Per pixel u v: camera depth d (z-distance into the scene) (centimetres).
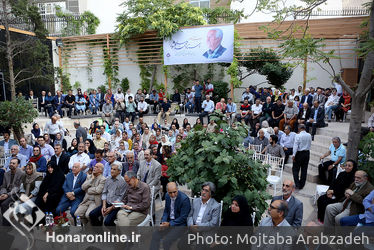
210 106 1268
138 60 1598
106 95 1436
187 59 1416
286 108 1056
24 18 1329
